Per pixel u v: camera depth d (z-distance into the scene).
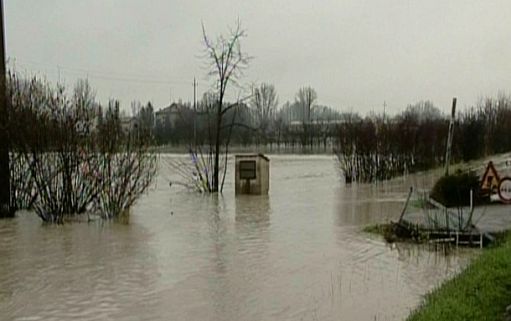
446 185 16.08
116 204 15.17
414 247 11.20
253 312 7.31
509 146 37.31
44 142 14.79
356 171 27.03
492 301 6.64
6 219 14.75
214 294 8.09
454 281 7.88
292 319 7.04
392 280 8.78
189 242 11.80
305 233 12.82
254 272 9.30
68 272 9.36
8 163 15.17
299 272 9.30
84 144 14.97
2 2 16.22
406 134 28.77
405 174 28.56
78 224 14.05
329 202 18.67
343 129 28.67
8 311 7.45
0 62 16.08
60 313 7.34
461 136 31.69
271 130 59.03
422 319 6.15
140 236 12.52
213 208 17.30
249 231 13.12
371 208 17.02
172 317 7.14
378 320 6.93
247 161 21.14
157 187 23.47
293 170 35.91
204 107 30.00
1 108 15.10
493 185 12.23
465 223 12.23
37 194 15.00
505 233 11.47
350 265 9.77
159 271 9.40
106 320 7.05
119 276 9.09
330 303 7.65
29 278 9.02
